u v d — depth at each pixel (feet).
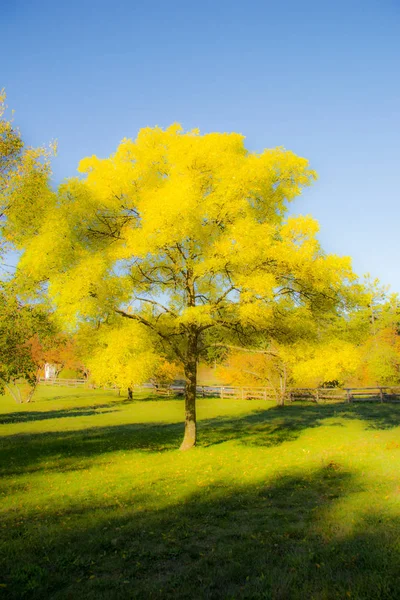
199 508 22.72
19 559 16.58
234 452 40.11
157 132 40.19
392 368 94.79
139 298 41.06
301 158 37.70
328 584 13.88
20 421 78.54
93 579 14.92
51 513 22.58
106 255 34.73
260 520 20.51
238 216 36.76
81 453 42.24
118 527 20.11
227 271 34.91
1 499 25.53
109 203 37.99
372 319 99.50
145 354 36.32
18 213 35.40
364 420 63.05
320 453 37.52
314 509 21.72
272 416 74.13
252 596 13.48
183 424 70.44
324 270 32.96
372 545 16.57
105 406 104.73
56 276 32.35
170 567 15.83
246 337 44.60
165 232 32.58
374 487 25.23
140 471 33.04
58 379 180.96
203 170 38.09
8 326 33.78
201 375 208.85
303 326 37.73
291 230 33.24
